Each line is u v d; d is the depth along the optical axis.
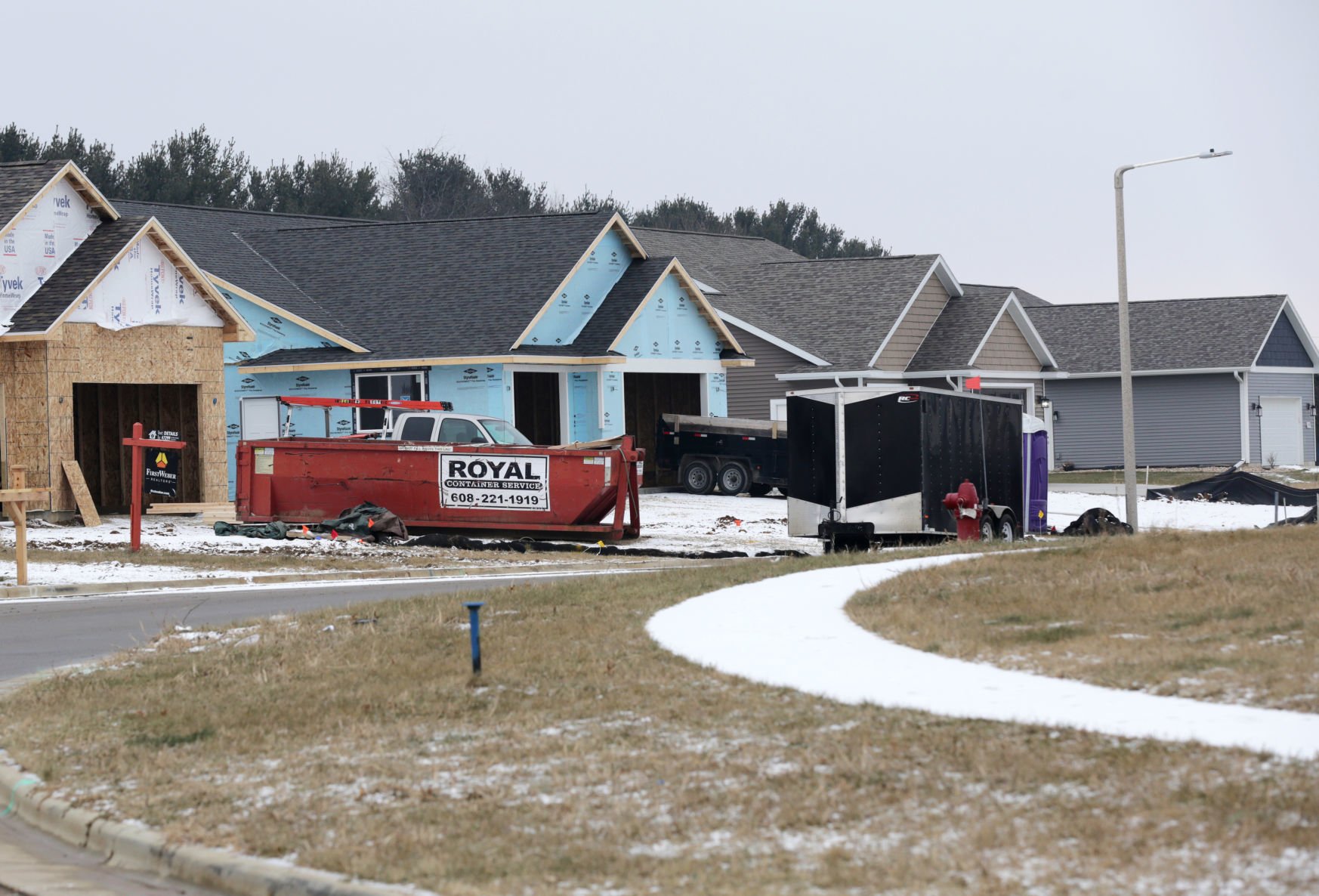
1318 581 37.44
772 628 37.09
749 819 21.58
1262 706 25.53
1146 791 21.03
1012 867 18.72
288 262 112.31
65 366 79.44
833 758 24.19
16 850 24.62
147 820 24.48
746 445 108.12
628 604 42.84
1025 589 40.06
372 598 54.94
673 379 121.31
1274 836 18.78
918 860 19.20
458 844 21.55
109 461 94.50
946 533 69.50
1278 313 156.50
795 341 128.25
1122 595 37.88
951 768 23.08
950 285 136.12
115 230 83.31
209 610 52.03
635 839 21.19
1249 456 154.88
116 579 60.69
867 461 68.50
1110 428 160.00
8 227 79.00
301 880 20.72
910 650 33.03
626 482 77.50
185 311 85.81
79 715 32.44
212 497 87.44
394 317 103.62
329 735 29.11
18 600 56.41
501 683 32.53
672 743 26.23
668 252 157.25
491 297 102.88
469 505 78.38
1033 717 25.59
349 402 81.69
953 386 130.00
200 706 32.44
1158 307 165.00
